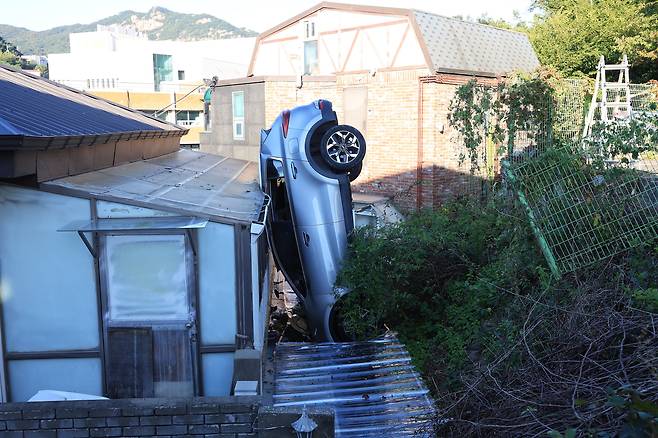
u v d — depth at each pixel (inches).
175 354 239.3
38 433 169.0
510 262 287.0
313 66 702.5
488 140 470.6
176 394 240.4
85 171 277.6
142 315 237.6
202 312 238.4
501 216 322.7
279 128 341.7
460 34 644.1
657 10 792.3
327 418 165.0
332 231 331.0
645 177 259.8
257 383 207.9
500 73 649.0
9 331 234.2
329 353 278.5
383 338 305.6
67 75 1987.0
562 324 223.9
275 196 362.9
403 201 596.7
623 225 260.8
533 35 908.6
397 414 214.1
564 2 967.6
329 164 328.8
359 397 226.5
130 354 238.4
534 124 386.3
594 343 201.2
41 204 228.5
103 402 171.9
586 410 164.9
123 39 2268.7
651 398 158.1
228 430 171.0
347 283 321.4
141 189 262.5
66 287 234.2
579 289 241.4
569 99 411.8
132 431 170.6
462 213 379.9
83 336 237.1
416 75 580.4
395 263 320.8
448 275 338.3
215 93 746.2
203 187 311.6
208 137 765.9
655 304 209.3
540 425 169.6
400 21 601.0
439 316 327.9
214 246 235.8
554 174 276.2
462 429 196.1
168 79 2016.5
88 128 282.8
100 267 233.8
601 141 275.6
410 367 257.4
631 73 828.0
